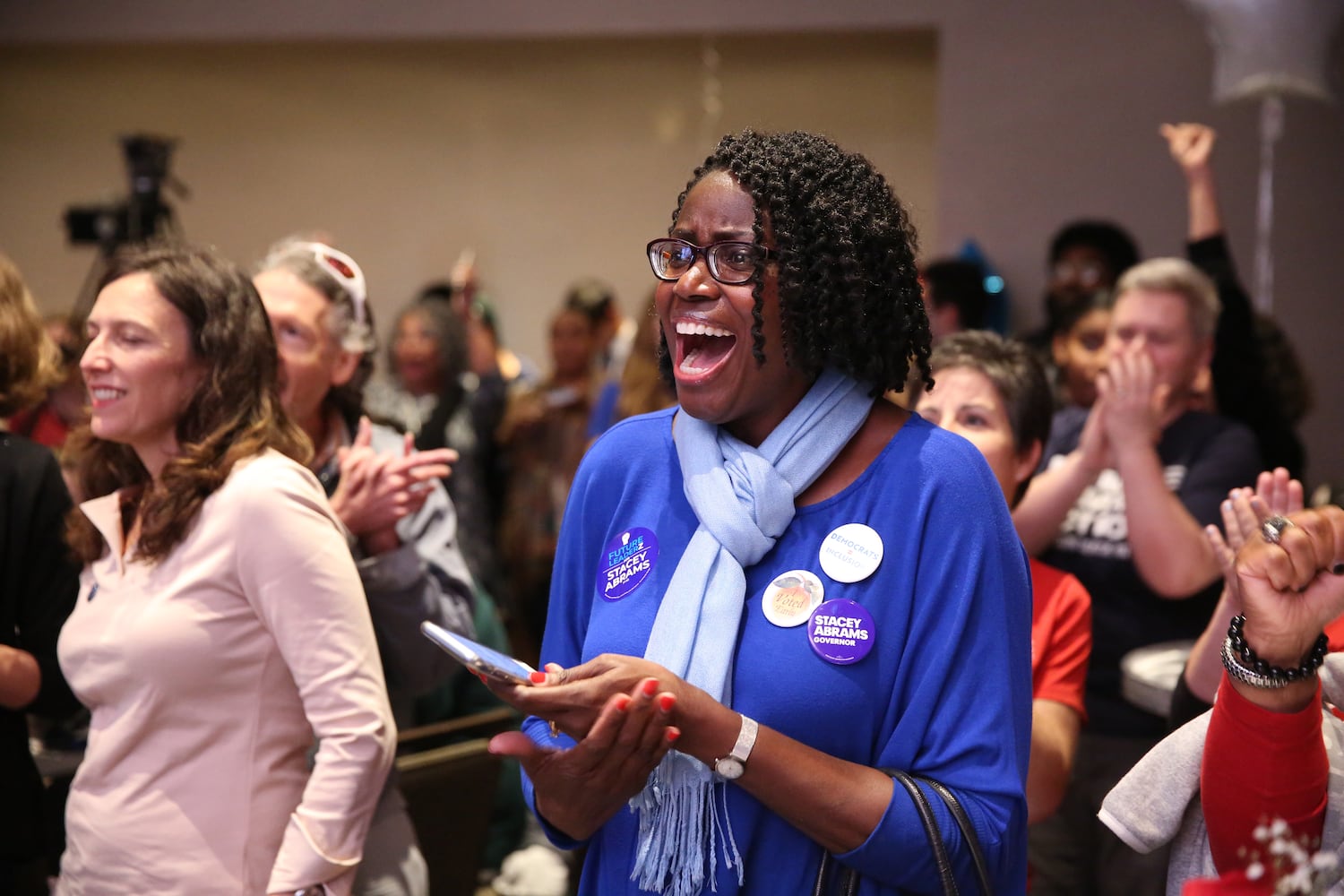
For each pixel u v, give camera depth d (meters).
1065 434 2.80
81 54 6.26
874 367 1.28
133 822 1.60
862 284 1.26
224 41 5.80
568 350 5.05
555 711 1.11
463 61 6.25
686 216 1.28
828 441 1.26
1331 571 1.06
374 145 6.32
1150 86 5.15
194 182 6.34
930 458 1.26
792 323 1.25
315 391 2.15
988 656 1.22
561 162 6.25
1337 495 1.77
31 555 1.96
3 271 2.11
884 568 1.23
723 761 1.15
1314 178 5.01
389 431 2.31
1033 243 5.26
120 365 1.69
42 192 6.35
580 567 1.41
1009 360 1.97
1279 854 1.04
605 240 6.25
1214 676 1.64
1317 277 5.02
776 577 1.25
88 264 6.34
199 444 1.69
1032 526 2.26
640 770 1.14
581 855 3.16
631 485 1.37
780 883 1.22
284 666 1.66
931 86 5.81
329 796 1.61
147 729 1.62
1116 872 2.07
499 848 3.28
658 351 1.40
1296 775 1.10
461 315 5.21
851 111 5.91
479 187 6.30
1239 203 5.08
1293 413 3.20
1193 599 2.42
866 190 1.28
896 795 1.16
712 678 1.20
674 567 1.30
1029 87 5.25
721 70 6.04
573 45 6.06
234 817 1.61
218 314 1.72
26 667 1.91
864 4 5.37
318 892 1.60
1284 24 3.72
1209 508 2.44
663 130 6.15
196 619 1.61
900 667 1.22
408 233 6.34
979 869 1.17
